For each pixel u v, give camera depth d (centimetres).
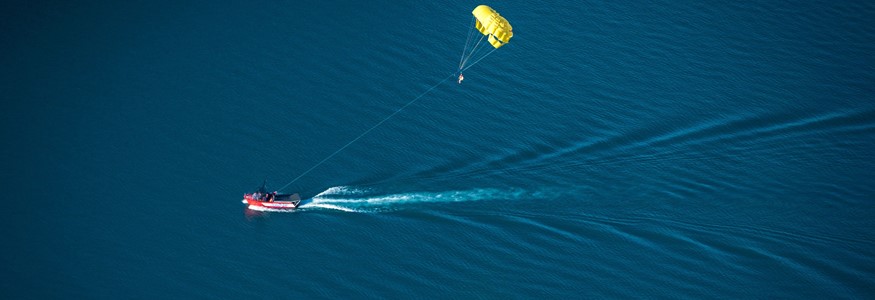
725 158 8456
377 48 9581
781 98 9125
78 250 7412
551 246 7569
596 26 10006
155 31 9606
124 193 7906
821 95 9175
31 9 9656
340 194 8000
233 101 8869
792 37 9981
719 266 7400
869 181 8156
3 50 9169
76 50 9294
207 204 7881
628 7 10288
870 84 9325
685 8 10331
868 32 10075
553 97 9094
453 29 9906
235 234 7650
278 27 9775
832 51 9800
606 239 7625
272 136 8531
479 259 7462
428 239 7631
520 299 7131
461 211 7881
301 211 7838
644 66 9519
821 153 8488
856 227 7694
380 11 10062
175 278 7262
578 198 8000
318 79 9188
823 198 7975
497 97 9069
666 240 7606
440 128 8694
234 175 8144
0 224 7531
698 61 9606
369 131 8638
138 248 7469
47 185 7906
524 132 8669
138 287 7175
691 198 8000
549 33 9875
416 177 8188
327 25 9831
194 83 9050
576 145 8544
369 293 7200
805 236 7612
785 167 8338
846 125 8788
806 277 7288
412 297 7169
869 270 7319
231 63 9312
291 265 7412
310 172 8200
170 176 8088
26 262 7275
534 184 8144
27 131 8400
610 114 8912
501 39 8281
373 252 7519
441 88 9150
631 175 8256
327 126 8669
